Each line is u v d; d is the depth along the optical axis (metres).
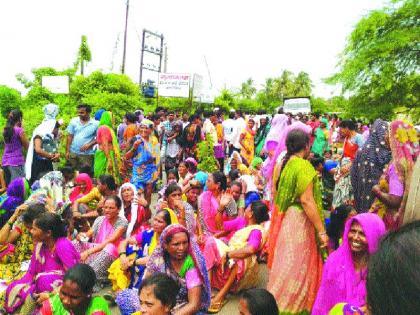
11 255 4.64
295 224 3.59
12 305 3.93
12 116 6.96
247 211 4.73
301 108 27.16
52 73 19.33
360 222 2.84
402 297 0.69
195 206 5.83
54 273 3.86
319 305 3.05
